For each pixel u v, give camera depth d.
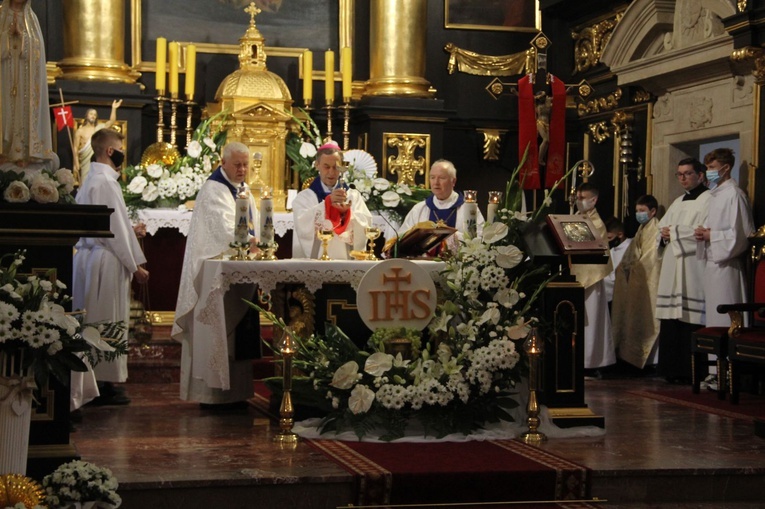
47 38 12.44
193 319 7.68
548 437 6.71
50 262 5.23
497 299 6.71
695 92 10.75
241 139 11.52
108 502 4.73
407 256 7.47
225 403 7.78
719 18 10.07
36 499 4.51
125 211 7.75
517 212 7.08
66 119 10.88
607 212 12.45
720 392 8.66
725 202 9.17
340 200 7.58
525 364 6.82
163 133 12.08
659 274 10.11
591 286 10.09
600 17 12.61
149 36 12.72
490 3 13.45
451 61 13.34
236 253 7.43
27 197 5.17
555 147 11.21
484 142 13.38
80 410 7.60
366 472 5.54
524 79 11.16
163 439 6.52
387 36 12.84
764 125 9.26
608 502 5.77
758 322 8.66
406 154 12.60
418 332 6.80
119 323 5.14
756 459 6.12
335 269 6.93
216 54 12.80
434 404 6.59
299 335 7.11
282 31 12.98
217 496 5.36
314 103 13.03
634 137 11.80
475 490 5.61
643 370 10.55
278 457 5.96
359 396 6.48
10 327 4.60
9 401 4.68
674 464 5.94
